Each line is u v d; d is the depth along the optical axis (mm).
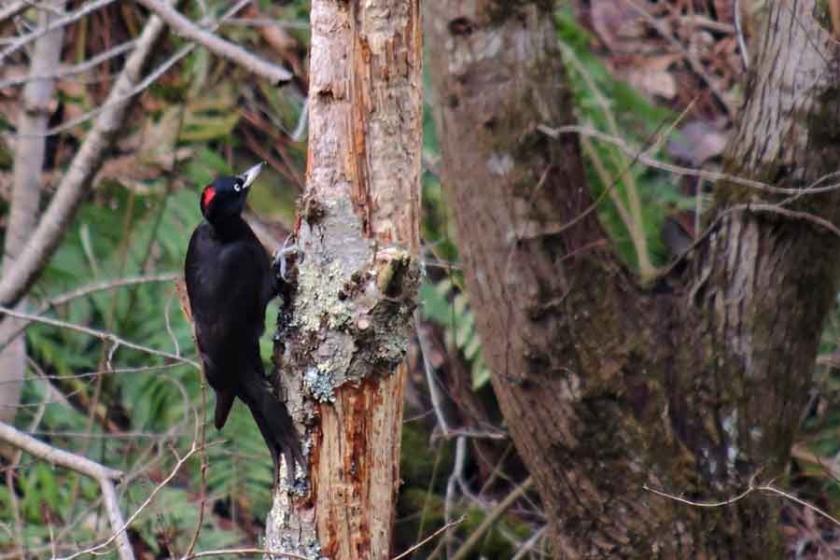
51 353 14172
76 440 13789
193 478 13508
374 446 7688
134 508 12945
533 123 10703
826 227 10727
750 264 10914
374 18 7406
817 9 10586
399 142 7531
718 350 11008
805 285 10922
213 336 8422
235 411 13844
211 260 8594
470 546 13148
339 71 7453
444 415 14180
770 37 10844
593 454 11008
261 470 13562
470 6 10664
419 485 14484
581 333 10914
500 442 14469
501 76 10719
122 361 14188
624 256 13820
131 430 13812
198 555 7559
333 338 7566
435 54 10938
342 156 7512
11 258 13633
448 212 13688
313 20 7523
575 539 11312
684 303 11117
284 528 7805
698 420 11008
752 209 10531
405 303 7539
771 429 11094
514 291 10906
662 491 10914
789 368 11062
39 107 13555
